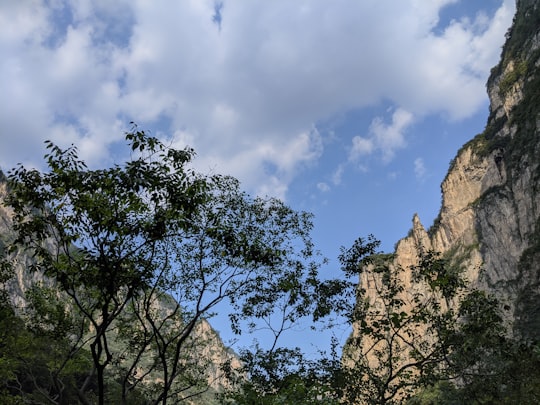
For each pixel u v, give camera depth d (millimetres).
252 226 19609
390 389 23328
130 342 23562
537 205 130250
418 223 188500
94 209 12023
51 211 13180
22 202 13062
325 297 21984
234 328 22062
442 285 22000
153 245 14406
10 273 23281
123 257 13305
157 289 19812
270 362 22078
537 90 151250
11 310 22391
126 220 12695
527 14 183750
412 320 22266
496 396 22406
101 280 13805
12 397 22516
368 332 22109
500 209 146625
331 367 22156
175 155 12594
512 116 163375
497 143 164250
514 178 145000
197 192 13469
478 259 146625
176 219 13242
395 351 24859
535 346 20656
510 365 21750
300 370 22188
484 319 21484
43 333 22516
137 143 12180
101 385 13938
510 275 131500
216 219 15867
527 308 106688
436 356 22031
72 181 11836
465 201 169500
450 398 24578
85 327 22781
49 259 13703
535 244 123625
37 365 26953
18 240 13516
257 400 18688
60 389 21156
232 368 23938
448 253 166125
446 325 22516
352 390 22328
